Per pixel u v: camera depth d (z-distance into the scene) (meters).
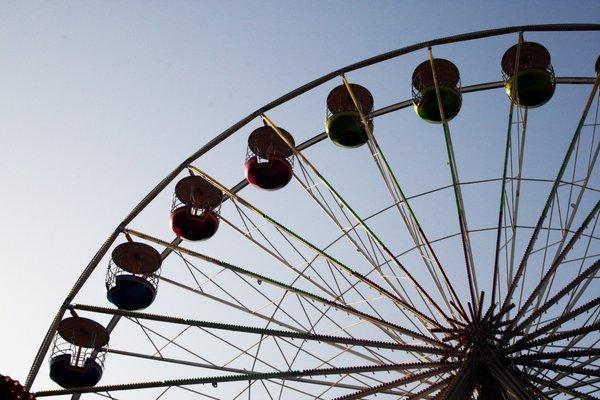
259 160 21.56
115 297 20.67
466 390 15.52
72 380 19.86
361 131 21.55
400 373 17.80
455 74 21.14
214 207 21.73
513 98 18.88
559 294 16.16
